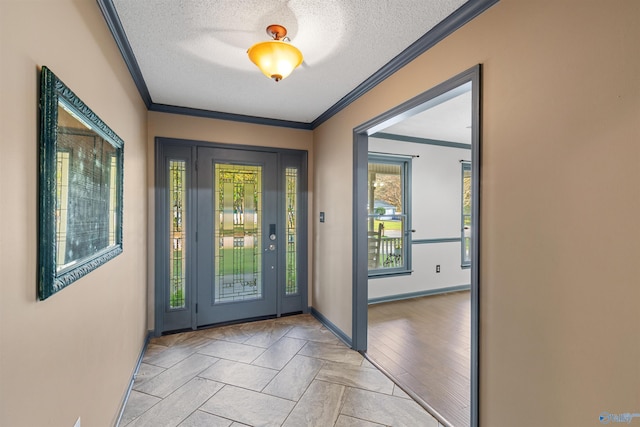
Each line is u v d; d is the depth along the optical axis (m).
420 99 2.04
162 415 1.93
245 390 2.20
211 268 3.43
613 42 1.10
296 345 2.94
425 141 4.62
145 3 1.64
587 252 1.17
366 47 2.08
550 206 1.29
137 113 2.54
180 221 3.32
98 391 1.50
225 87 2.72
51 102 0.99
